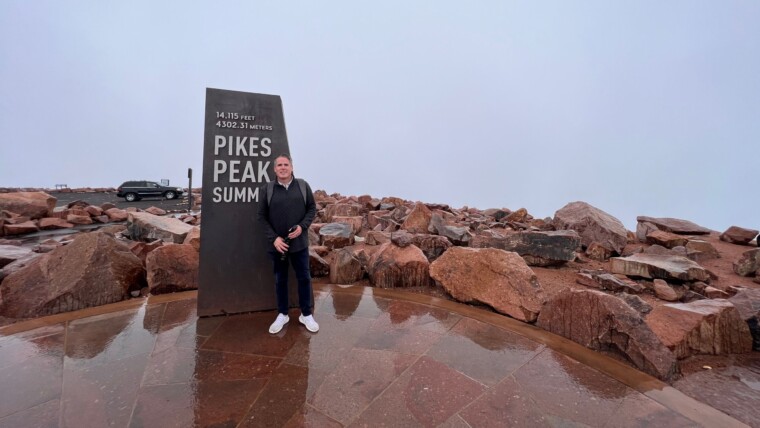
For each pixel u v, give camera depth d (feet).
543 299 11.80
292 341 10.14
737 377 8.49
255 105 12.44
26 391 7.63
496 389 7.83
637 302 11.73
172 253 14.52
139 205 63.16
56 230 33.63
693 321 9.61
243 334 10.60
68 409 7.06
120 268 13.78
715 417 6.95
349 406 7.24
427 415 6.97
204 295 11.87
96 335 10.42
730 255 19.07
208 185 11.94
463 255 14.10
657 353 8.58
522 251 18.76
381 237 23.88
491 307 12.62
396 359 9.14
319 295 14.20
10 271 15.14
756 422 6.82
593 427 6.67
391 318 11.88
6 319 11.71
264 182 12.50
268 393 7.66
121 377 8.21
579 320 10.19
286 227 10.34
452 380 8.18
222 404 7.28
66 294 12.31
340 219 30.22
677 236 20.94
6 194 35.91
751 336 9.89
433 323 11.46
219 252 12.05
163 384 7.97
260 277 12.48
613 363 8.96
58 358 9.07
